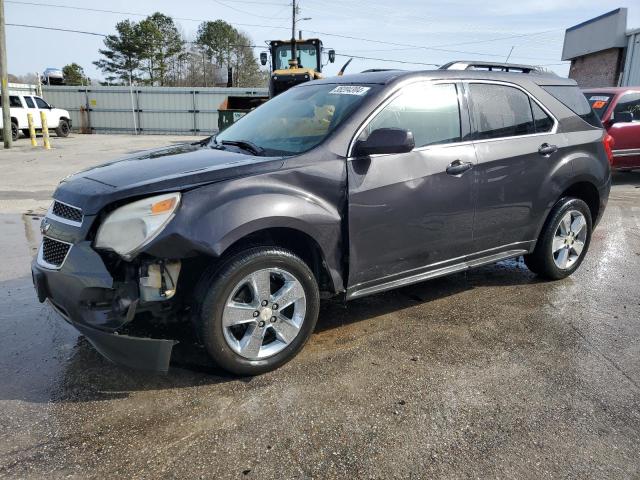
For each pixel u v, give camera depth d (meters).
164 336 3.47
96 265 2.80
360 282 3.54
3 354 3.46
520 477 2.36
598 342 3.68
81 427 2.69
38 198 9.45
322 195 3.27
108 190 2.90
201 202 2.88
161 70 61.47
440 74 3.93
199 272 3.06
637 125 10.11
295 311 3.30
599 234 6.86
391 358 3.43
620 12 21.81
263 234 3.20
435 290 4.71
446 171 3.77
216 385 3.09
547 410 2.86
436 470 2.40
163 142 22.73
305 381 3.14
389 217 3.53
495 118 4.16
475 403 2.92
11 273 5.13
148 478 2.34
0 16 18.39
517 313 4.18
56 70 32.59
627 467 2.42
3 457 2.46
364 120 3.50
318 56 17.16
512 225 4.33
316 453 2.51
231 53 71.69
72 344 3.61
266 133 3.83
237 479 2.33
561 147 4.53
